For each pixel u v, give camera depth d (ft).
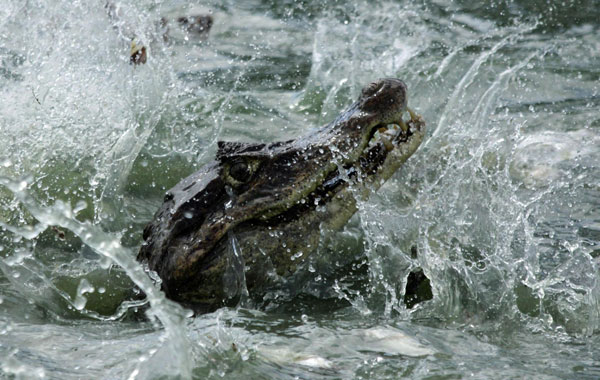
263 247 31.99
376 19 76.59
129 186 43.21
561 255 35.29
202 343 26.35
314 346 27.27
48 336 27.63
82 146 44.29
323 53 66.80
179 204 31.71
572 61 64.13
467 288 31.94
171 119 49.85
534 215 39.99
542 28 72.49
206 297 31.89
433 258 33.12
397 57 66.18
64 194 41.04
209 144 48.83
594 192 42.60
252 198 31.68
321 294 33.27
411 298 32.81
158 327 29.84
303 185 32.09
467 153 43.52
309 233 32.55
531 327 29.78
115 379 23.70
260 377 24.59
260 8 80.43
